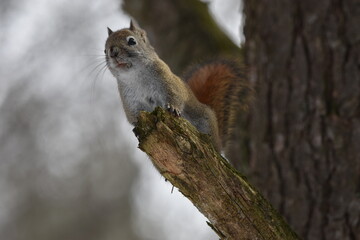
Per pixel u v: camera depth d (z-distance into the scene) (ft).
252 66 37.19
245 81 39.24
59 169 71.10
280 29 35.58
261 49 36.47
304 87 34.68
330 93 34.12
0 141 60.29
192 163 24.98
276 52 35.70
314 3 34.50
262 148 35.86
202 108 37.27
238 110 39.37
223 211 25.32
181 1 43.83
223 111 39.86
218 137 38.55
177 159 25.09
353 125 33.58
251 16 37.42
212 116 37.88
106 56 36.42
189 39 43.11
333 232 33.47
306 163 34.32
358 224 33.12
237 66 40.65
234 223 25.40
